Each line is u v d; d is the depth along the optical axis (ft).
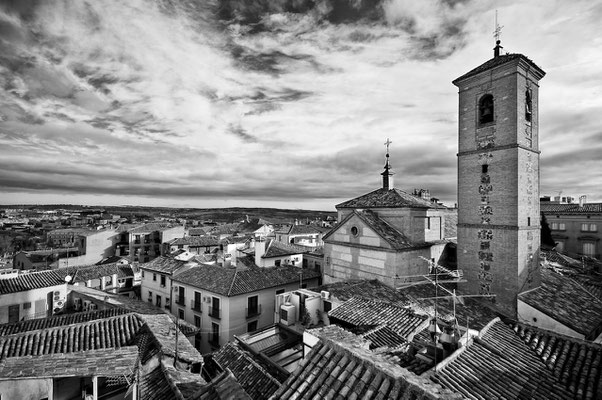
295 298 79.66
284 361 64.23
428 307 68.44
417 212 94.68
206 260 155.12
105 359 34.04
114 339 55.98
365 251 93.50
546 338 40.32
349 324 59.31
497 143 75.97
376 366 20.57
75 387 33.65
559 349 37.86
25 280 104.53
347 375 21.06
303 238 260.42
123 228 266.98
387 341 47.52
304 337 48.11
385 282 87.71
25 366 31.94
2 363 32.60
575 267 124.98
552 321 64.64
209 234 304.50
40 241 338.54
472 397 28.09
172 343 53.11
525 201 73.97
